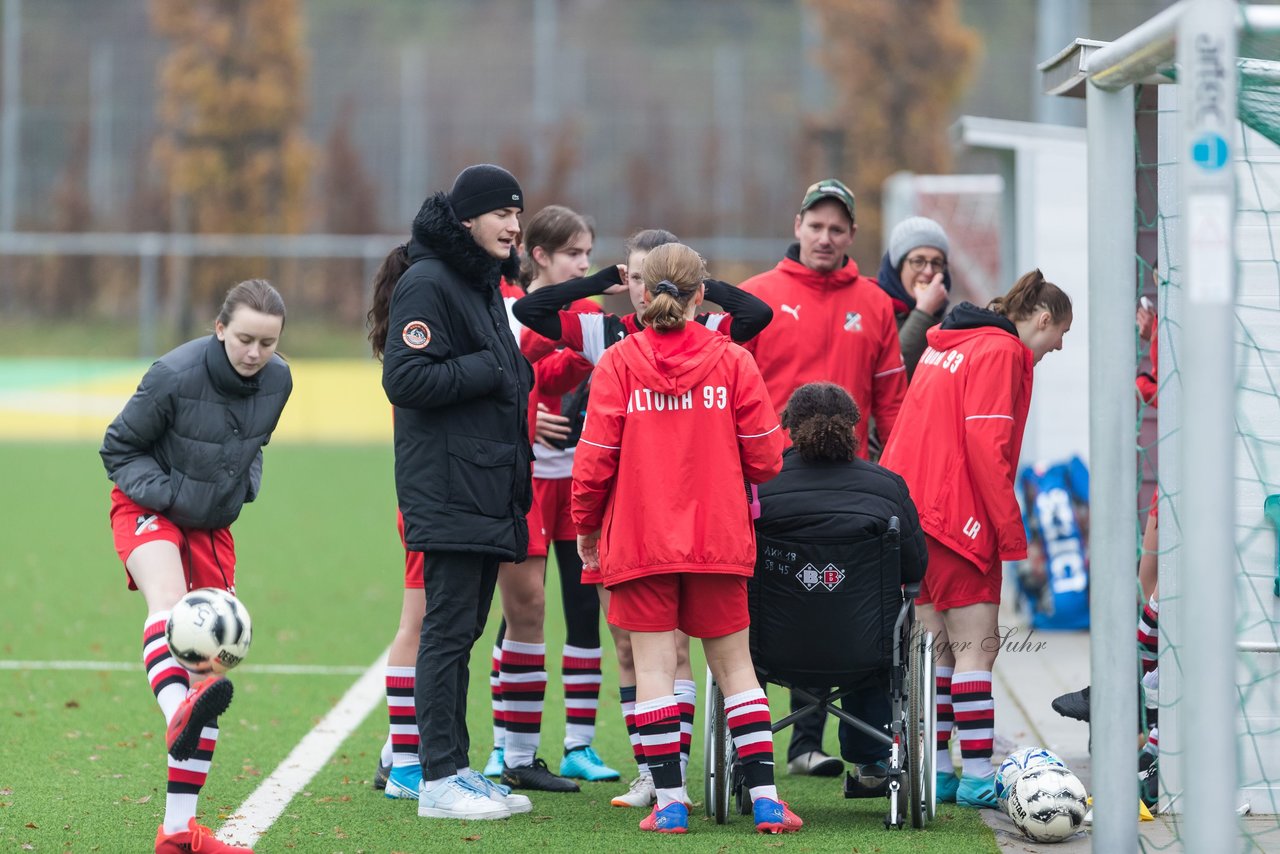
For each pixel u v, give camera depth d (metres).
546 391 21.03
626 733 24.86
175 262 137.88
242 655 15.51
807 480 17.94
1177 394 18.66
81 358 131.25
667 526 17.44
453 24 192.88
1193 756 12.82
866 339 22.56
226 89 152.00
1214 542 12.68
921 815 17.92
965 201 54.66
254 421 17.38
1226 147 12.46
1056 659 30.50
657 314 17.55
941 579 19.52
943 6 148.50
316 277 136.62
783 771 22.20
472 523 18.11
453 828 17.98
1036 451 37.84
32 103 171.75
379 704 26.84
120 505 17.41
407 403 17.72
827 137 150.00
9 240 110.44
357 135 165.38
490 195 18.25
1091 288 15.16
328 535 53.75
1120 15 171.50
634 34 188.88
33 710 25.66
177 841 15.47
